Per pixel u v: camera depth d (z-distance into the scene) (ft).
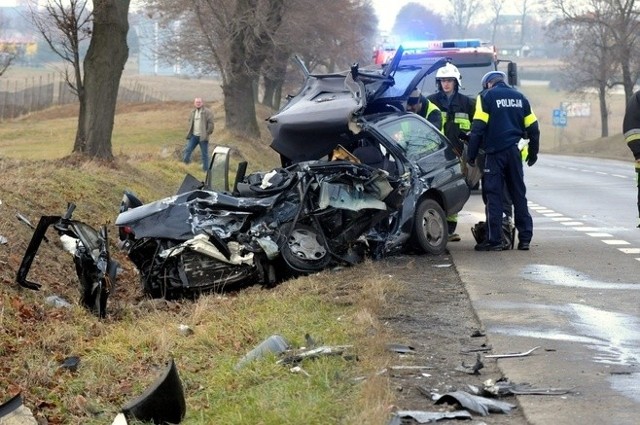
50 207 65.16
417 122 60.08
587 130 478.59
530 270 51.88
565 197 107.55
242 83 177.37
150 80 456.04
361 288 44.86
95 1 88.89
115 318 44.86
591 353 33.81
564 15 329.11
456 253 59.00
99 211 70.54
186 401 30.27
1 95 312.09
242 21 169.07
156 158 117.50
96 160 87.20
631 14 310.04
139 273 52.85
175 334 38.75
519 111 60.39
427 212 57.82
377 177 52.31
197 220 48.52
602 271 51.47
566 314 40.34
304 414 26.25
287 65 241.14
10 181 67.05
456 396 27.35
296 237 50.70
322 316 39.78
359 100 56.08
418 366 31.94
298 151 57.26
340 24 236.02
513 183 60.54
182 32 201.57
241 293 47.26
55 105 310.65
